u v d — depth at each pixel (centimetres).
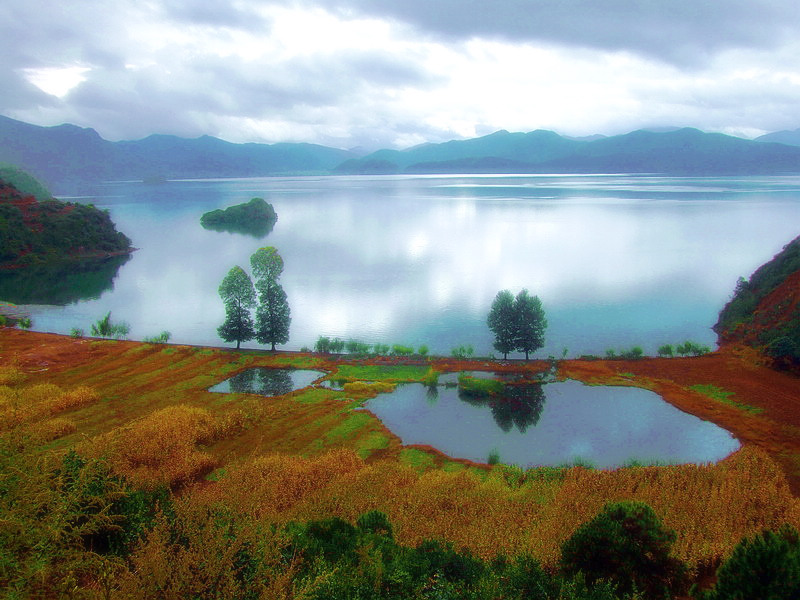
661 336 6041
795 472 3097
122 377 4634
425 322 6725
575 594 1686
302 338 6153
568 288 8394
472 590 1695
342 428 3725
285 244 13388
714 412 3938
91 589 1398
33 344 5425
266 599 1409
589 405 4144
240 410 3884
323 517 2403
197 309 7650
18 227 11494
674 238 13138
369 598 1539
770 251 11181
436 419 3934
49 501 1454
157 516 1822
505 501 2700
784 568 1652
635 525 2009
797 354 4484
